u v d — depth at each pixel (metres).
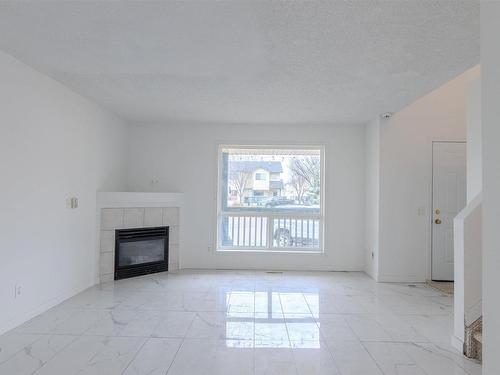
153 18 2.48
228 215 6.14
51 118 3.82
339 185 6.00
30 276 3.51
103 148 5.09
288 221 6.12
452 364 2.72
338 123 5.88
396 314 3.84
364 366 2.67
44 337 3.10
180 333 3.23
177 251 5.94
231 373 2.52
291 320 3.61
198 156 6.06
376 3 2.25
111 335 3.16
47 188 3.77
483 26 1.06
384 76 3.59
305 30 2.62
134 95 4.40
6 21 2.54
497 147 0.99
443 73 3.49
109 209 5.08
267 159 6.15
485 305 1.04
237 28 2.61
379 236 5.30
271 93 4.23
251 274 5.65
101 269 5.00
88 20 2.52
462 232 2.95
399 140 5.32
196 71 3.53
